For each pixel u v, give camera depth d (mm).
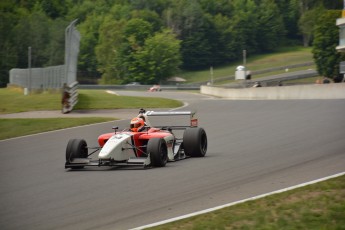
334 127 31969
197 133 23750
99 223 14086
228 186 17594
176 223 13586
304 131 31094
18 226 14203
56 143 32281
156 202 15906
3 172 22750
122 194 17125
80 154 22016
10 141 34594
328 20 183125
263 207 14586
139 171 20875
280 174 19062
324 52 183000
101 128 39312
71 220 14469
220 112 48656
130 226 13703
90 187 18438
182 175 19734
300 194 15680
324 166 19953
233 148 26484
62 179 20234
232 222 13445
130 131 22672
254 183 17812
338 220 13227
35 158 26562
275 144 26891
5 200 17219
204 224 13359
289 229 12789
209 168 20984
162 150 21812
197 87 165250
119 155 21156
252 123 37469
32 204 16484
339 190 15820
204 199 16000
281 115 41500
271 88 77375
